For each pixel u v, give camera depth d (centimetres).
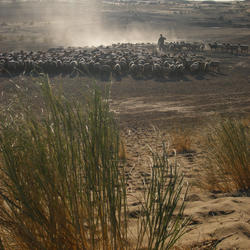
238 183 438
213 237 248
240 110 1422
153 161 199
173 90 2000
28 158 184
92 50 3566
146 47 4247
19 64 2406
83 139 190
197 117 1320
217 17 9775
